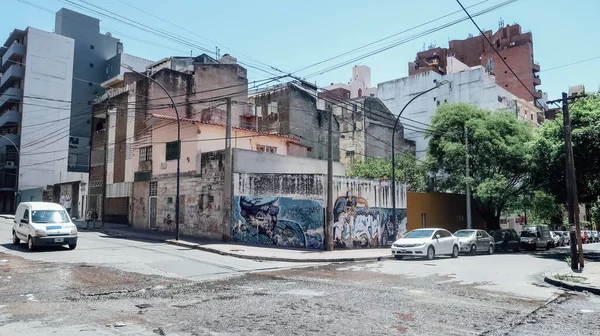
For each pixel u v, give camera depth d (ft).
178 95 112.78
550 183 83.05
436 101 178.29
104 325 23.43
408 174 119.24
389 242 85.97
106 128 111.86
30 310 26.89
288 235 72.54
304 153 106.32
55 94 180.04
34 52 175.83
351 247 76.59
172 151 91.04
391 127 156.87
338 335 21.86
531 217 148.25
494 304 30.89
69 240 58.49
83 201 131.34
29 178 171.53
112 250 60.18
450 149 99.09
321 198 70.90
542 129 82.58
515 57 208.85
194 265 48.62
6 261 48.32
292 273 45.34
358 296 32.37
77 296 31.22
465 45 232.53
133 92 109.60
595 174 78.18
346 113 154.61
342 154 152.87
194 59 138.82
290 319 24.98
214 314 26.04
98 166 120.47
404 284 39.01
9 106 187.83
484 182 95.20
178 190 75.36
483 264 60.64
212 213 80.02
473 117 103.09
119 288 34.53
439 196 106.83
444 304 30.17
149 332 22.08
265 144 96.17
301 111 133.18
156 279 39.19
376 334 22.16
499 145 95.91
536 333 23.09
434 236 68.23
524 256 79.71
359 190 79.51
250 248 67.26
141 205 99.45
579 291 39.52
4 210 181.47
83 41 210.18
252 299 30.66
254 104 129.90
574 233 53.88
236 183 77.51
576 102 76.69
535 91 204.33
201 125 85.05
